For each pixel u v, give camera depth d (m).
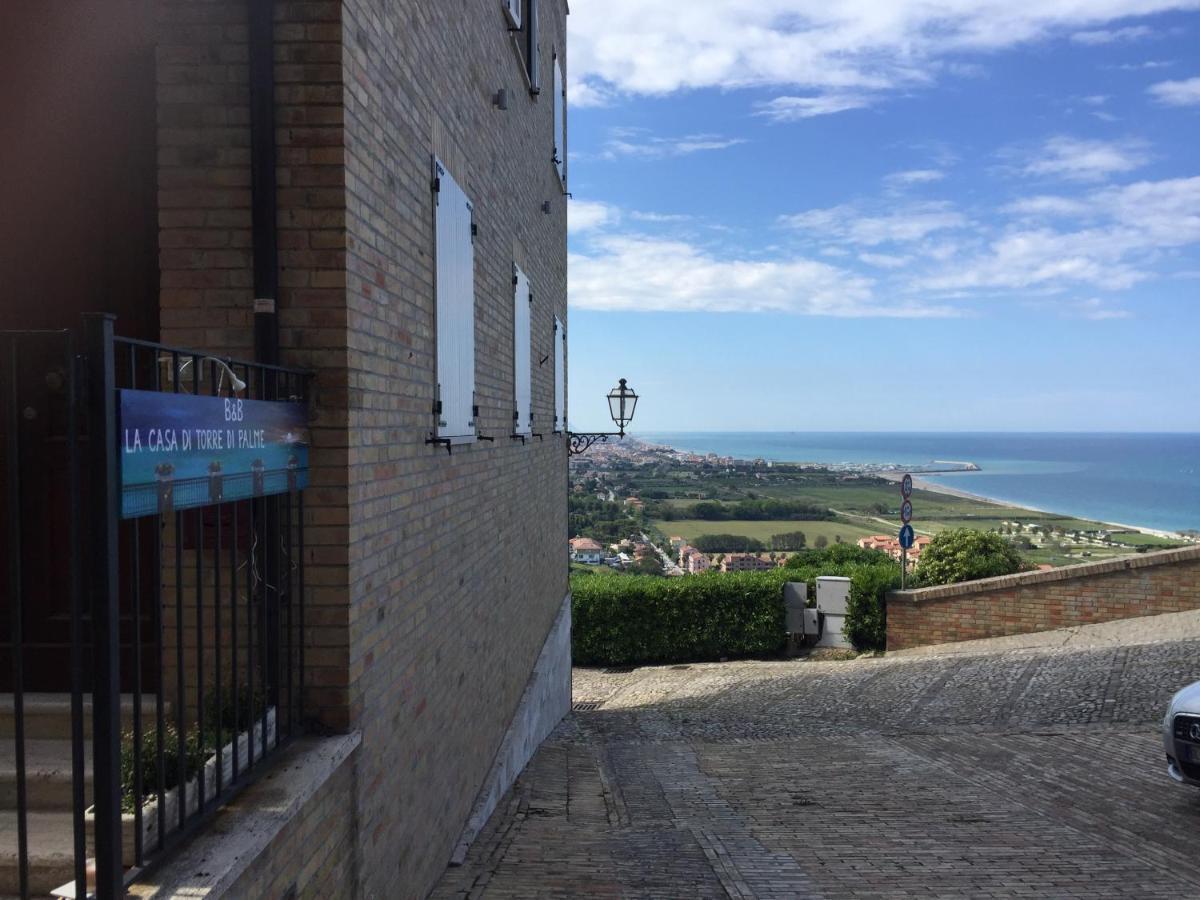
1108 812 6.70
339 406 3.69
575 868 5.40
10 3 4.13
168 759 2.92
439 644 5.26
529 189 9.61
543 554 11.07
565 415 14.05
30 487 4.02
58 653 4.00
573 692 16.05
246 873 2.75
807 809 7.09
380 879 4.05
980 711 10.88
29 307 4.15
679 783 8.27
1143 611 14.66
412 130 4.70
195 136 3.74
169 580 3.81
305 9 3.67
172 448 2.56
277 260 3.69
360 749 3.77
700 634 18.09
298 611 3.65
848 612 17.39
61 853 2.88
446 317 5.41
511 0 7.83
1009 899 4.80
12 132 4.14
